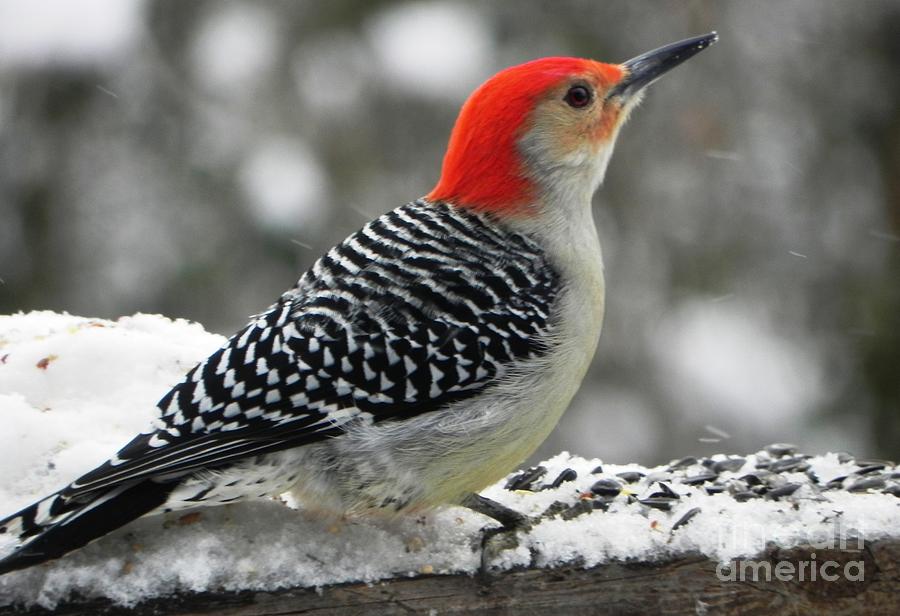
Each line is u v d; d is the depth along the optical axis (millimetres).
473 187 9242
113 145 17125
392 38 17250
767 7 17906
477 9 17531
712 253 17438
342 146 17141
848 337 17422
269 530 8086
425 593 7977
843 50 18016
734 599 8047
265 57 17297
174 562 7730
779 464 9719
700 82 17594
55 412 8672
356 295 8414
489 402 8445
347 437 8156
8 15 17047
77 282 16797
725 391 17141
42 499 7629
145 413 8742
